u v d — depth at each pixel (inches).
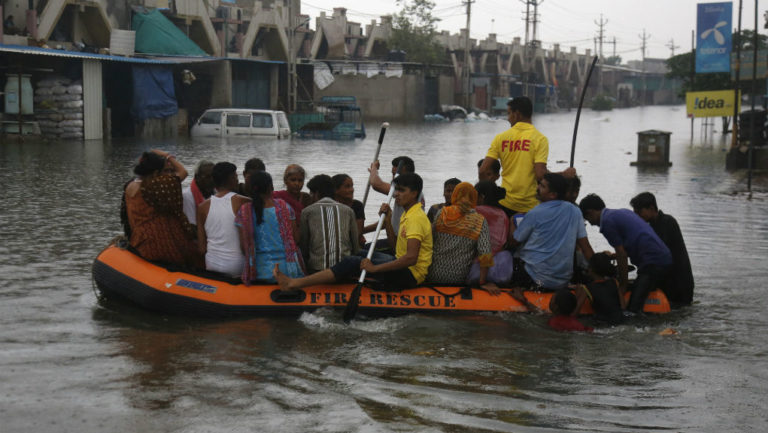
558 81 3905.0
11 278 272.4
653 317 247.3
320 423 155.0
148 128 1237.7
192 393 169.3
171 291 232.4
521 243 259.4
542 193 253.4
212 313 232.1
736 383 184.4
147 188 244.7
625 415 163.0
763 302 264.7
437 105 2527.1
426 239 245.3
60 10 1218.6
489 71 3061.0
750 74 1122.0
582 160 938.1
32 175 605.0
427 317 239.8
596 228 412.8
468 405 166.9
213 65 1466.5
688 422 159.9
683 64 1871.3
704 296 272.5
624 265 253.3
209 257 247.6
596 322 241.8
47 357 191.3
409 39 2466.8
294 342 210.8
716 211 484.1
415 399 169.6
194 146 1007.0
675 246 261.6
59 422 152.5
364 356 199.9
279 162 797.2
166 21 1414.9
